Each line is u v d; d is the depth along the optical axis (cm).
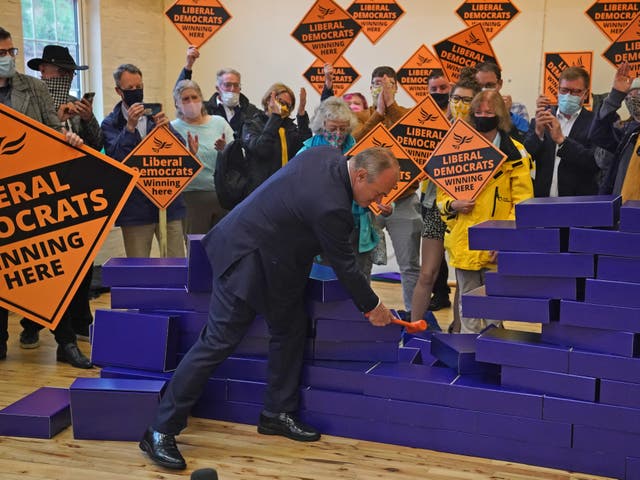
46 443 332
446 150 409
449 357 345
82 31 685
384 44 698
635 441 299
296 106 735
